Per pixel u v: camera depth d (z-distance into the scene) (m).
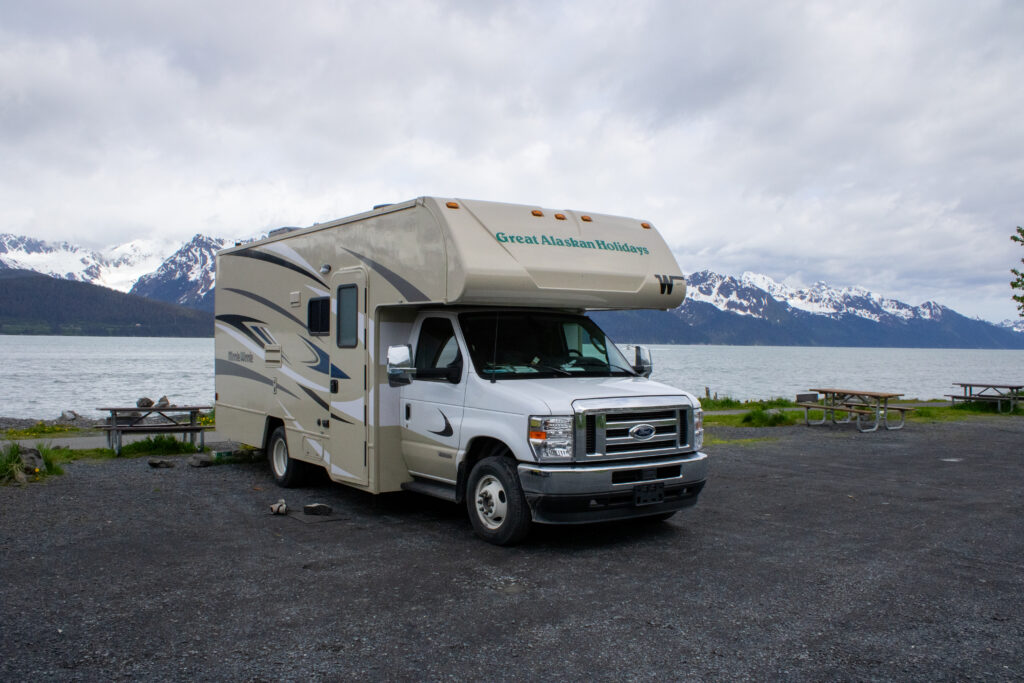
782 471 10.88
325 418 8.57
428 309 7.82
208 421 17.03
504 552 6.54
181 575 5.80
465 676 4.06
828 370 111.75
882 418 19.39
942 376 93.12
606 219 7.97
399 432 7.89
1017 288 20.22
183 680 4.00
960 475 10.55
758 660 4.27
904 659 4.28
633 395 6.80
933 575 5.86
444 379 7.37
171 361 93.06
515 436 6.49
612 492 6.42
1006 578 5.78
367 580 5.72
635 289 7.71
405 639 4.57
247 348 10.54
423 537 7.05
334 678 4.03
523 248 7.00
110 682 3.96
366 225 7.93
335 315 8.38
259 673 4.09
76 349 151.38
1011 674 4.08
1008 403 22.34
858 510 8.25
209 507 8.27
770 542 6.88
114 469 10.73
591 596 5.37
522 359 7.34
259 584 5.60
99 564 6.05
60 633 4.63
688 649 4.42
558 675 4.07
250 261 10.48
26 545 6.57
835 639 4.57
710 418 18.97
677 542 6.89
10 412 29.19
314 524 7.54
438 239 6.87
